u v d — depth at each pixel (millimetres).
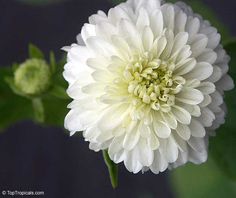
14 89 296
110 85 244
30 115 312
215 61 252
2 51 434
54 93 294
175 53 246
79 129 248
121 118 247
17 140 431
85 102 246
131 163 249
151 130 249
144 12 242
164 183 424
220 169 301
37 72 291
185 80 246
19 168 430
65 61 293
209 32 254
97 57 243
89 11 431
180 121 244
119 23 240
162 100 247
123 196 429
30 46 299
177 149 249
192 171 332
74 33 432
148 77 247
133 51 244
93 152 429
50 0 353
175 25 248
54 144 431
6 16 435
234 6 418
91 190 430
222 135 299
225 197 326
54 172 430
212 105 250
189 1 316
